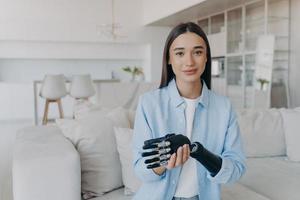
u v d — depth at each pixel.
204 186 1.24
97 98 5.79
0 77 7.65
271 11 5.55
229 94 6.48
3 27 7.19
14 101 7.35
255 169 2.23
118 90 5.22
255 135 2.52
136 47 8.36
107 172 1.82
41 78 7.93
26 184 1.44
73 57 7.86
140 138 1.22
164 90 1.31
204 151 1.09
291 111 2.61
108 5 7.86
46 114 5.45
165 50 1.27
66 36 7.61
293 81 5.24
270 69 5.25
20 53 7.48
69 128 1.89
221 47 6.69
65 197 1.49
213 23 7.11
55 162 1.48
